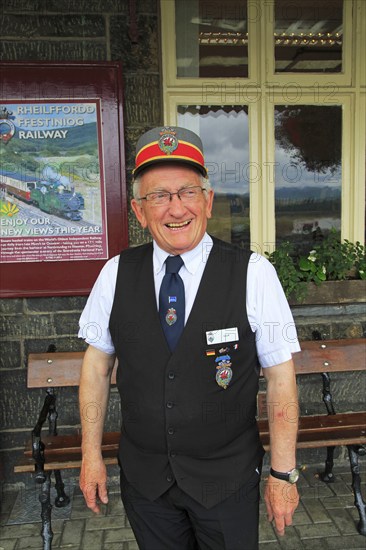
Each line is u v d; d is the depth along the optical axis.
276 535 2.38
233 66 2.89
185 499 1.40
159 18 2.70
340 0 2.89
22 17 2.62
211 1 2.82
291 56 2.92
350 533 2.38
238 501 1.42
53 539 2.39
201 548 1.49
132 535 2.41
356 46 2.91
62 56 2.66
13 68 2.61
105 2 2.65
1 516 2.59
